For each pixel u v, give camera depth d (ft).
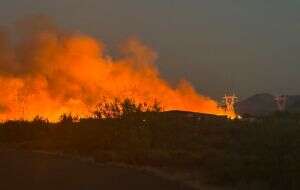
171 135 269.03
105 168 170.91
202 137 265.54
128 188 128.36
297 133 233.76
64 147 255.70
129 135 257.34
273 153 179.73
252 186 132.16
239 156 181.16
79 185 132.36
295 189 124.67
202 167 179.73
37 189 125.49
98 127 274.36
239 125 302.25
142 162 194.29
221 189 136.15
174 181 142.92
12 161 188.44
